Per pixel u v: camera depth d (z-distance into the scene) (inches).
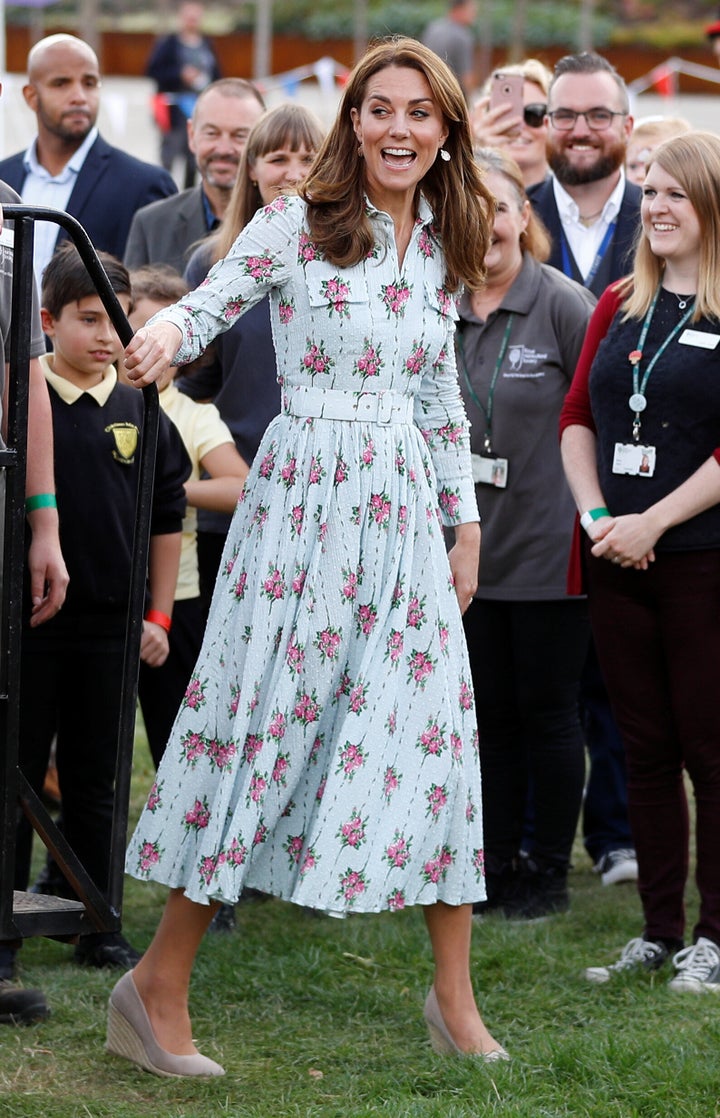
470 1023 209.5
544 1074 204.7
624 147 327.9
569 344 286.8
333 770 193.3
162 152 829.8
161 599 259.1
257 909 285.9
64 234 364.5
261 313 280.7
